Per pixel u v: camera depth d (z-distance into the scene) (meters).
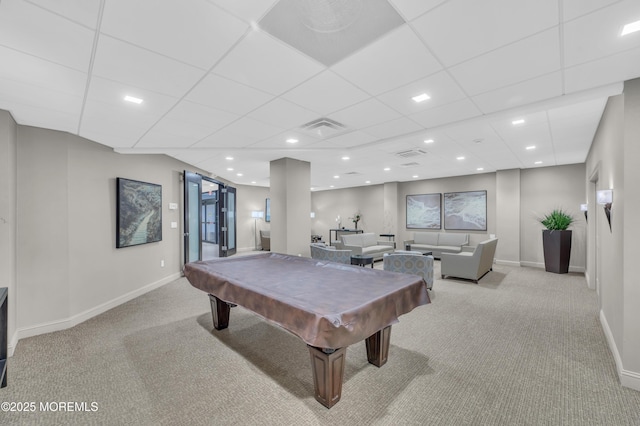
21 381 2.33
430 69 2.17
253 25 1.63
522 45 1.86
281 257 4.07
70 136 3.54
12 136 2.94
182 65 2.05
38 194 3.24
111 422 1.87
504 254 7.37
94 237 3.86
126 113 2.94
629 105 2.30
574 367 2.51
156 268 5.19
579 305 4.18
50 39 1.70
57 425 1.85
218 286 2.76
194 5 1.46
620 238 2.46
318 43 1.82
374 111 3.03
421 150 5.04
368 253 7.66
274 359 2.69
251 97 2.64
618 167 2.55
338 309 1.87
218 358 2.71
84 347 2.92
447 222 8.70
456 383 2.29
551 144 4.65
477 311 3.96
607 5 1.49
